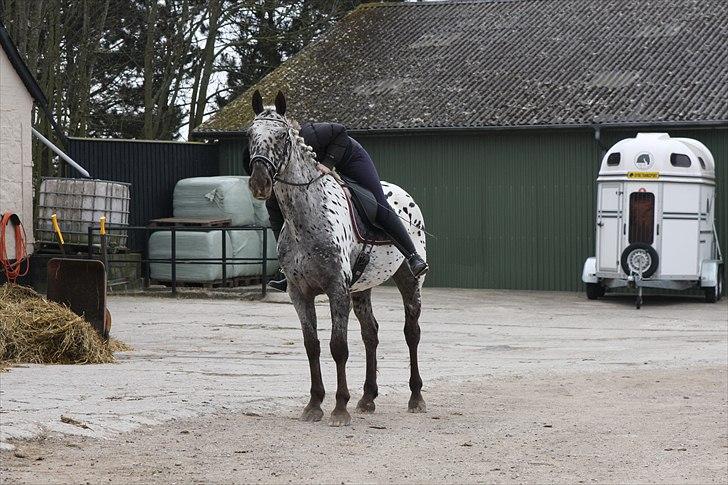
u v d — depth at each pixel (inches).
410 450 383.6
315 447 382.3
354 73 1397.6
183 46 1676.9
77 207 1048.2
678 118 1120.8
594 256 1182.9
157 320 852.6
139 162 1197.1
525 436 415.8
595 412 471.8
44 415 406.0
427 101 1283.2
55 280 623.2
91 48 1542.8
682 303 1068.5
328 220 409.1
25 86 1019.3
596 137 1158.3
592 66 1282.0
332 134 431.8
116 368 566.3
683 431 431.5
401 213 470.6
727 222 1121.4
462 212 1242.0
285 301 1016.9
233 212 1144.2
